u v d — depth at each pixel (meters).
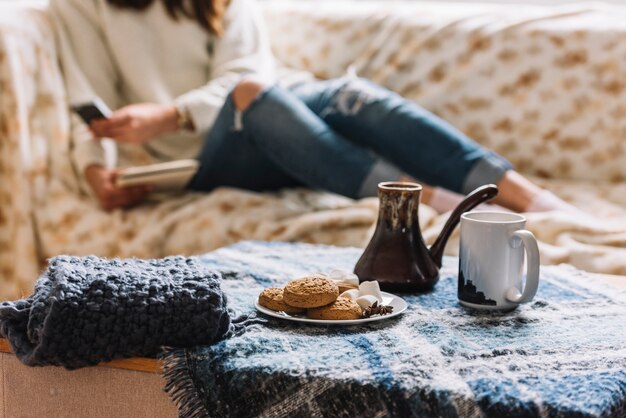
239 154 2.05
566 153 2.23
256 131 1.95
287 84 2.37
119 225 2.01
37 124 2.15
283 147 1.93
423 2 2.72
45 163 2.13
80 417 1.01
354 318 1.06
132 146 2.29
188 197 2.11
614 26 2.24
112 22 2.29
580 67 2.23
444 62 2.35
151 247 1.95
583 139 2.21
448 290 1.24
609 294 1.21
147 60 2.31
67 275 1.00
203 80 2.37
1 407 1.05
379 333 1.03
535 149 2.25
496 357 0.95
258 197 2.02
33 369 1.02
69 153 2.17
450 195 1.84
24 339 1.00
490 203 1.85
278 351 0.96
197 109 2.16
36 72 2.18
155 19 2.33
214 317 0.98
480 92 2.30
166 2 2.33
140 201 2.09
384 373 0.90
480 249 1.12
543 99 2.25
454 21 2.38
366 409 0.88
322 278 1.11
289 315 1.08
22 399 1.04
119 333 0.96
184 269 1.05
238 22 2.38
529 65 2.27
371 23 2.47
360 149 1.93
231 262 1.36
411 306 1.15
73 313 0.96
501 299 1.12
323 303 1.07
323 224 1.83
